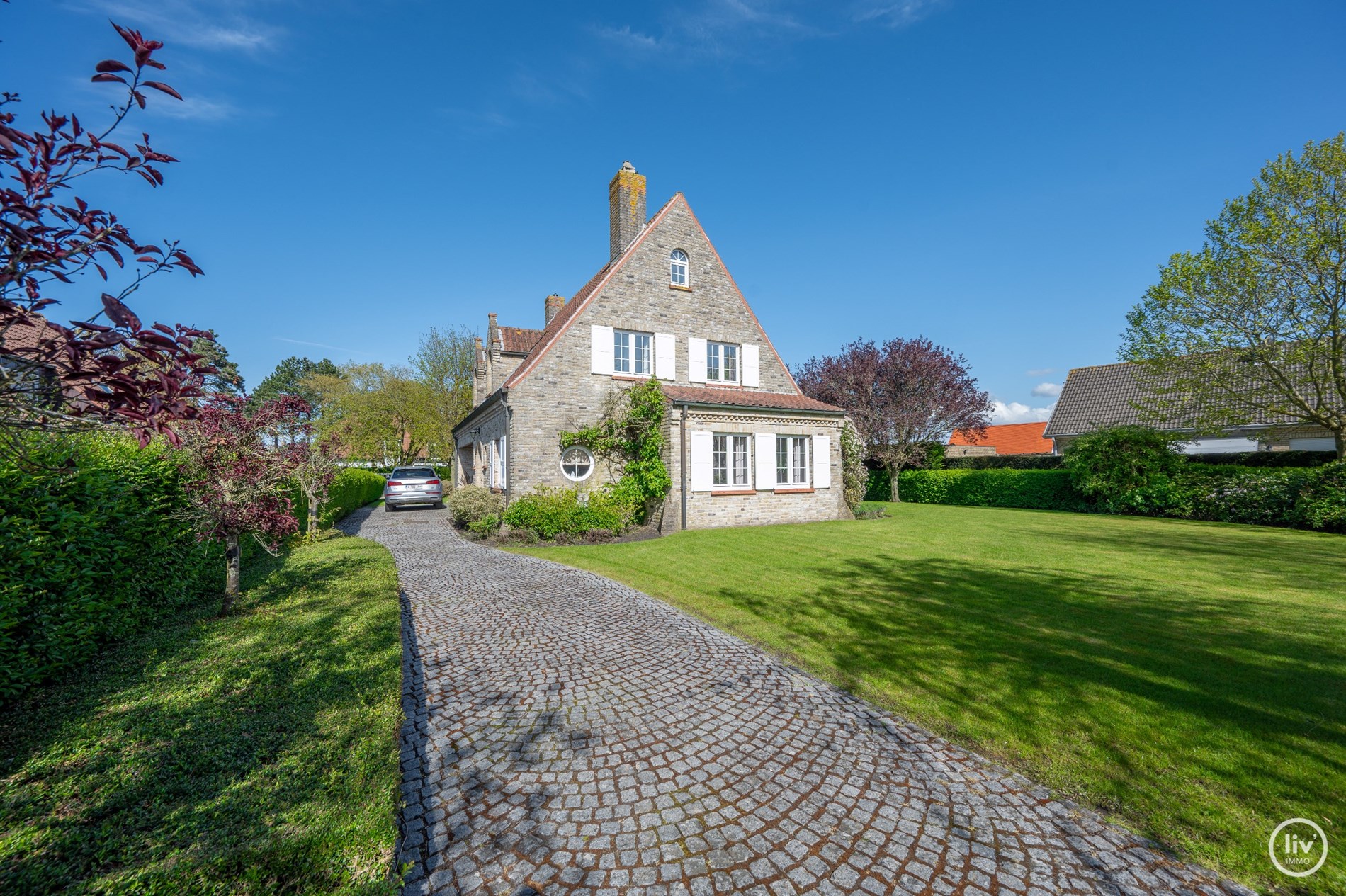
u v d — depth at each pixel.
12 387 1.88
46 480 3.95
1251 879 2.47
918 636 5.73
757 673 4.91
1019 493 20.78
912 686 4.55
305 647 4.77
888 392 24.55
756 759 3.50
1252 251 14.80
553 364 14.76
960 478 22.89
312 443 11.00
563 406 14.84
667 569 9.09
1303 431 20.88
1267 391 15.95
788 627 6.09
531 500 12.91
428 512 21.09
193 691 3.80
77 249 1.93
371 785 2.69
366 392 36.88
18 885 1.97
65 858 2.15
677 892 2.40
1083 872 2.53
